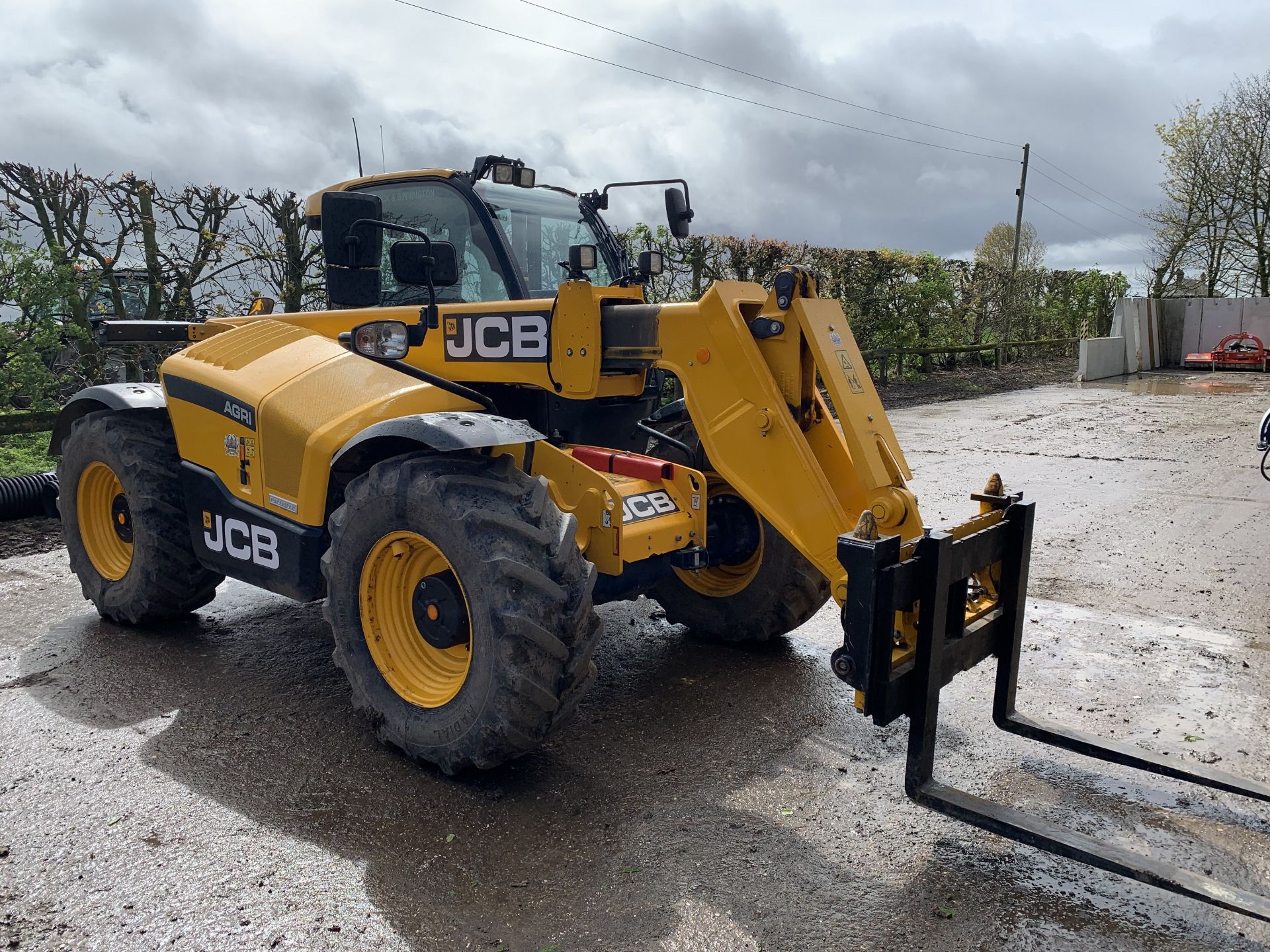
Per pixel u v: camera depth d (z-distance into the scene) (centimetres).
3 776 288
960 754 312
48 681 364
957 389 1614
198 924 219
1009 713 308
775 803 279
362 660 308
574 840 258
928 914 228
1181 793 289
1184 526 621
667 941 216
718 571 416
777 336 302
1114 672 380
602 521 310
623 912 226
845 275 1522
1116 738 322
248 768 296
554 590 267
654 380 397
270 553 348
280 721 330
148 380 842
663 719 338
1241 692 361
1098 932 222
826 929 221
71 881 235
